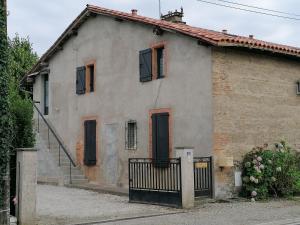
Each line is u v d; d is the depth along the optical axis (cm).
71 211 1296
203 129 1472
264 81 1606
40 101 2356
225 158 1434
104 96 1927
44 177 2058
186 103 1538
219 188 1440
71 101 2127
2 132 942
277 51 1584
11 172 1109
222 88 1475
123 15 1800
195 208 1309
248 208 1295
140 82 1738
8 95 973
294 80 1719
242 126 1517
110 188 1770
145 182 1464
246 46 1480
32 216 1054
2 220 921
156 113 1652
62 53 2214
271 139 1606
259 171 1459
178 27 1575
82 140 2039
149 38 1708
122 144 1811
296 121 1706
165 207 1345
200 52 1497
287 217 1148
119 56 1858
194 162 1387
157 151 1633
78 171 2019
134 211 1285
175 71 1587
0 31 958
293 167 1559
